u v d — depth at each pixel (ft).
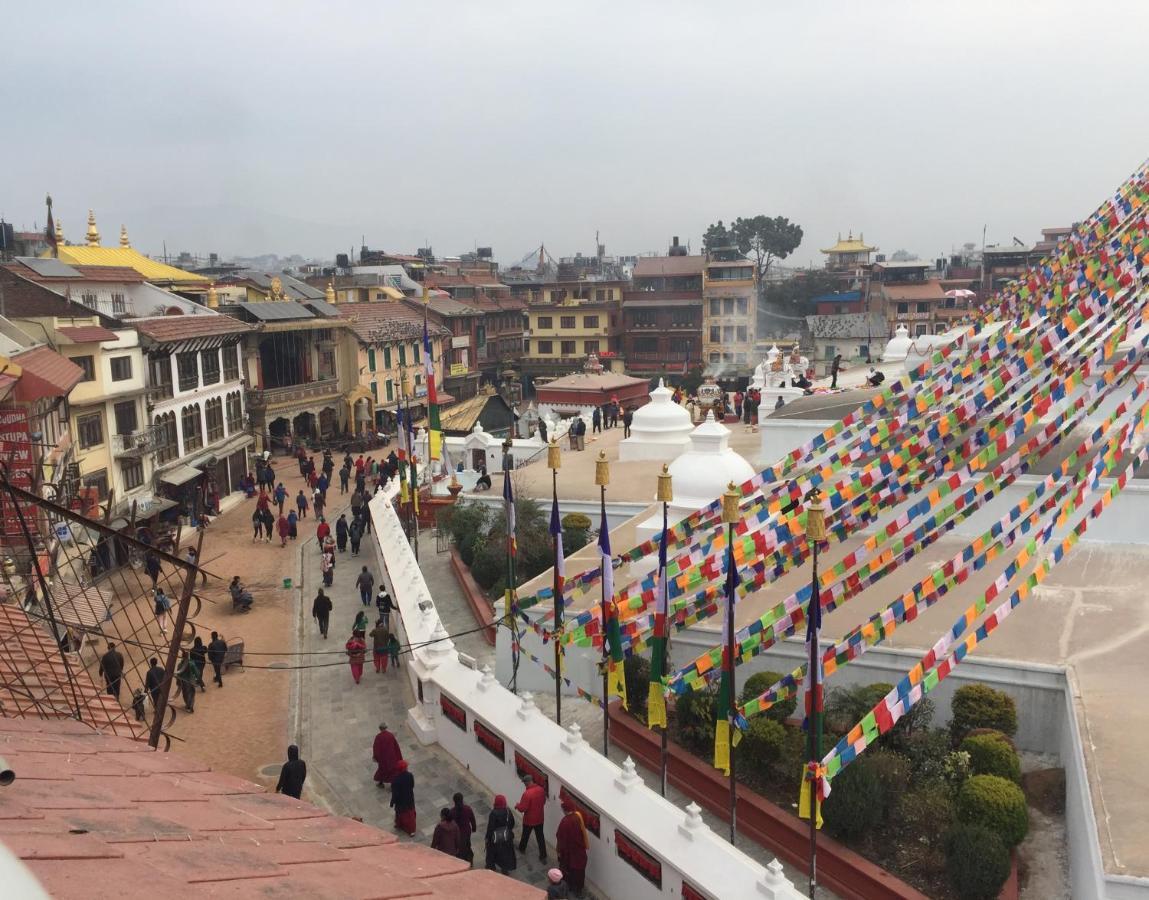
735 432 140.26
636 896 45.57
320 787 60.59
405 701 74.33
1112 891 36.11
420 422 253.65
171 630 90.43
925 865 44.24
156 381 147.13
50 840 18.78
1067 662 55.01
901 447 51.42
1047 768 52.70
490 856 48.96
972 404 50.80
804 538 51.55
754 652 50.08
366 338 238.68
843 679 59.36
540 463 134.51
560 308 337.31
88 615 80.48
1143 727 46.91
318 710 73.15
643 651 63.31
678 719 59.06
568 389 203.62
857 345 293.43
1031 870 44.96
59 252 207.21
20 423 87.40
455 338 296.71
